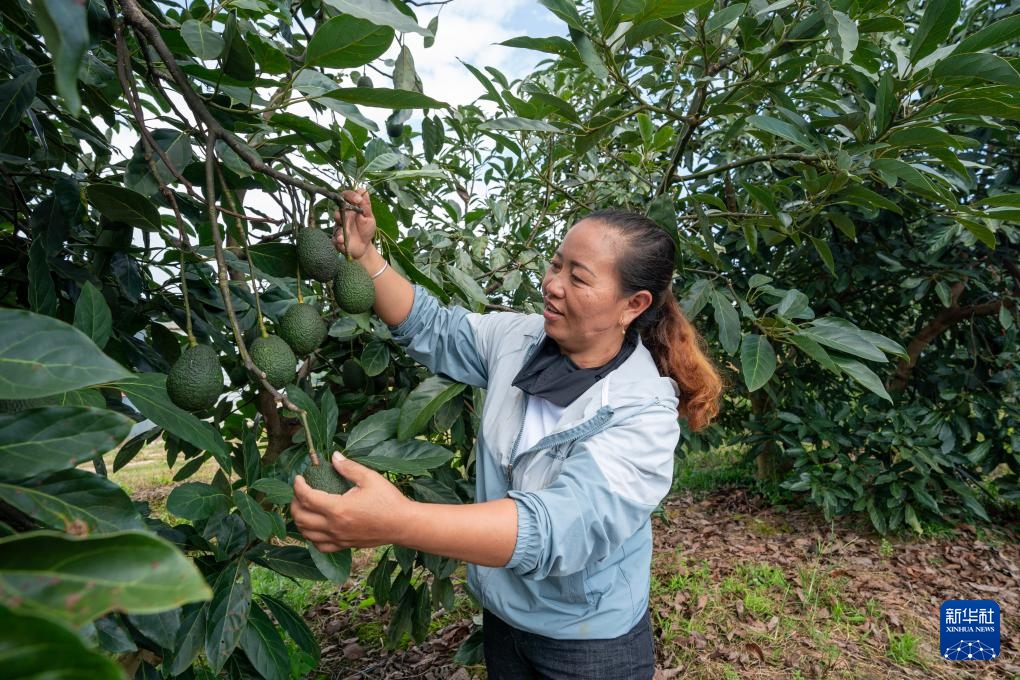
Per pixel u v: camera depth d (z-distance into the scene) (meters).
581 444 1.24
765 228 2.18
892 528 4.01
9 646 0.34
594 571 1.35
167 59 0.91
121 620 0.98
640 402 1.27
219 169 1.03
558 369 1.41
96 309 0.93
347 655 2.98
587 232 1.32
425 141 2.07
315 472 0.93
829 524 4.48
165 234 1.03
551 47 1.51
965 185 2.00
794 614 3.32
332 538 0.94
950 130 3.51
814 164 1.91
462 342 1.64
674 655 3.00
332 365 2.02
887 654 2.98
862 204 1.90
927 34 1.46
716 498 5.20
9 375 0.58
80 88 1.25
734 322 1.90
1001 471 5.32
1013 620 3.24
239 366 1.74
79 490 0.65
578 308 1.32
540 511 1.05
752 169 3.99
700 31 1.66
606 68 1.56
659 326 1.54
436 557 1.89
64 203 1.22
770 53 1.70
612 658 1.42
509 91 1.91
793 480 4.43
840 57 1.39
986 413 4.09
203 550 1.30
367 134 1.52
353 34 0.90
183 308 1.60
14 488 0.63
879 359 1.61
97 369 0.61
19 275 1.41
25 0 1.23
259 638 1.23
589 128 1.81
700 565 3.88
